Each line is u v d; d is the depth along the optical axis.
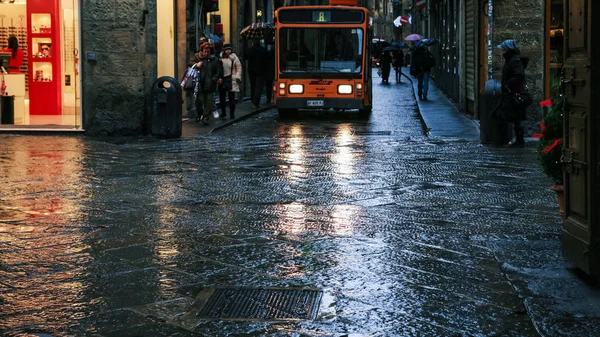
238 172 12.17
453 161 13.36
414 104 29.36
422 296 5.77
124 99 18.05
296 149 15.33
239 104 29.08
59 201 9.67
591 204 5.70
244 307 5.54
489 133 15.84
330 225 8.26
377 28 113.31
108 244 7.42
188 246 7.34
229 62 22.52
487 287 5.99
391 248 7.24
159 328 5.09
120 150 15.11
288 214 8.86
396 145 16.00
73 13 18.00
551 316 5.22
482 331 5.02
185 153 14.66
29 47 18.06
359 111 24.27
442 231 7.96
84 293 5.86
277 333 5.00
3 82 18.00
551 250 7.03
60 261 6.80
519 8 17.23
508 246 7.22
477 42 20.67
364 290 5.93
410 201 9.65
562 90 6.28
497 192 10.26
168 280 6.21
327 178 11.52
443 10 34.91
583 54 5.80
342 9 23.64
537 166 12.68
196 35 23.78
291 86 23.66
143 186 10.84
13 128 18.09
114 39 17.97
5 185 10.83
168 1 21.50
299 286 6.05
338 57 23.66
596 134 5.65
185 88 20.31
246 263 6.73
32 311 5.44
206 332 5.02
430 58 29.14
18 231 7.98
